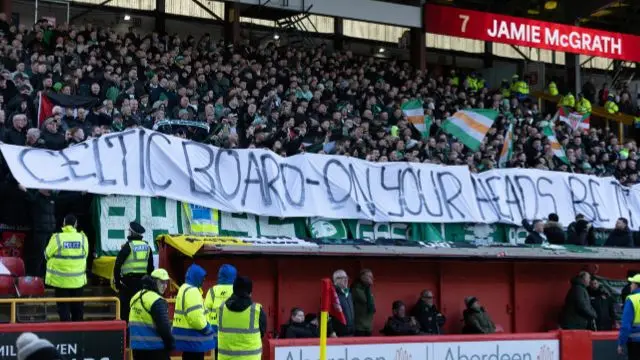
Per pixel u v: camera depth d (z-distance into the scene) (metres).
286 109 25.89
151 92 25.12
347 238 21.84
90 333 14.57
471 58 45.09
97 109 22.67
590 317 20.64
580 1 41.00
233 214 20.47
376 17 36.06
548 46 38.28
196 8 37.31
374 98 29.77
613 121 43.91
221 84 27.73
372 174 22.56
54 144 19.27
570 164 29.97
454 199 23.50
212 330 13.48
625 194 26.80
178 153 19.86
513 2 43.78
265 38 38.03
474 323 19.84
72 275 15.94
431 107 30.66
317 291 19.28
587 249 21.77
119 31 35.88
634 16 48.09
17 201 18.38
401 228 22.83
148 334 12.81
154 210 19.31
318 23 40.41
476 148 26.27
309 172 21.59
